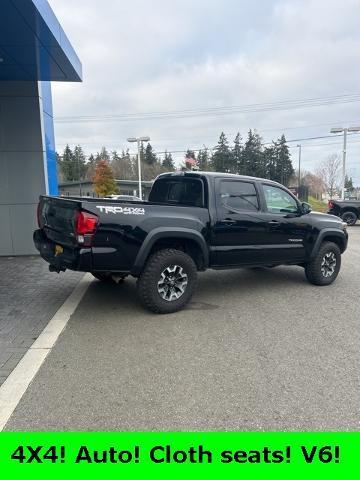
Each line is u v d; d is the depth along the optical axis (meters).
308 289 6.97
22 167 9.44
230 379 3.68
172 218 5.39
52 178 10.80
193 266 5.59
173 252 5.44
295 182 76.62
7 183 9.41
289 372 3.83
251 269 8.60
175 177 6.48
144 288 5.30
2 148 9.29
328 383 3.63
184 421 3.05
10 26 6.14
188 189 6.18
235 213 6.04
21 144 9.36
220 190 5.95
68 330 4.84
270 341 4.59
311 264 7.09
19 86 9.15
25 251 9.69
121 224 5.00
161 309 5.41
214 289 6.89
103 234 4.88
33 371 3.80
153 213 5.27
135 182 68.81
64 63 7.88
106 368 3.88
